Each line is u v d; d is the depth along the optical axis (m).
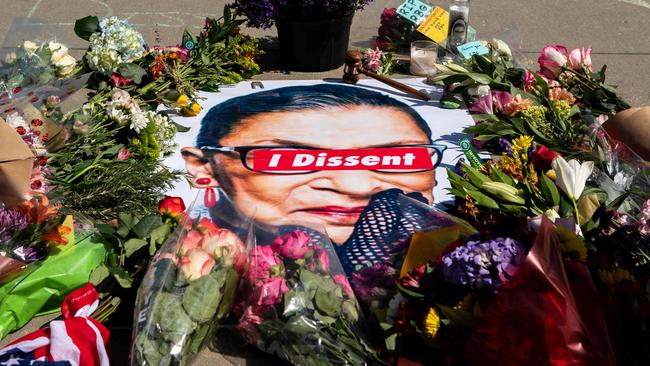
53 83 3.73
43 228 2.77
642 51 5.49
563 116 3.83
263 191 3.45
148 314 2.46
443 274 2.36
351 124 4.06
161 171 3.43
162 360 2.39
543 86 4.06
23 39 3.76
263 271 2.61
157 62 4.29
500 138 3.73
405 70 4.84
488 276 2.26
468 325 2.30
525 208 2.79
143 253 2.84
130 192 3.22
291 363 2.54
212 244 2.60
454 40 4.77
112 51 4.02
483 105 3.96
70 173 3.34
